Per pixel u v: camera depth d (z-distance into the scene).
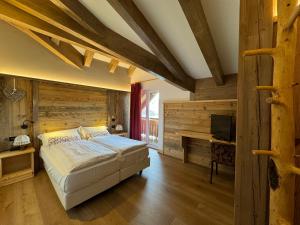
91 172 2.25
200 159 3.81
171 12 1.68
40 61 3.37
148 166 3.37
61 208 2.15
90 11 1.87
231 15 1.65
